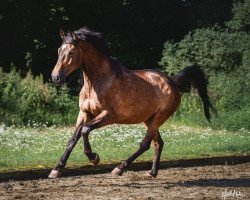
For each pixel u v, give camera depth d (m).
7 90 23.12
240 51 26.59
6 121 21.09
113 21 30.38
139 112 10.74
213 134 18.83
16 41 29.08
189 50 27.22
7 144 14.44
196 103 24.52
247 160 14.51
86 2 29.16
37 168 11.34
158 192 9.85
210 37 27.22
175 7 31.17
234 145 15.63
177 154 14.09
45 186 10.27
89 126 9.96
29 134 16.61
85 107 10.33
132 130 18.41
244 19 28.12
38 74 29.33
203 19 31.03
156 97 11.12
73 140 10.31
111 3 29.62
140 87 10.72
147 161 12.84
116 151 13.98
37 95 23.47
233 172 12.65
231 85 24.92
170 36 31.39
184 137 17.72
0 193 9.45
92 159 10.20
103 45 10.30
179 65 27.22
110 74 10.23
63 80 9.88
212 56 26.94
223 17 31.20
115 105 10.27
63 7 28.66
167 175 12.02
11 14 28.59
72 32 9.95
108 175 11.77
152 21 30.89
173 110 11.61
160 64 28.12
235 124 21.36
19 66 29.48
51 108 23.72
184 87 12.24
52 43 29.27
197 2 31.58
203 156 13.95
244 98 24.41
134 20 30.58
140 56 30.53
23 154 13.16
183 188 10.32
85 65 10.16
